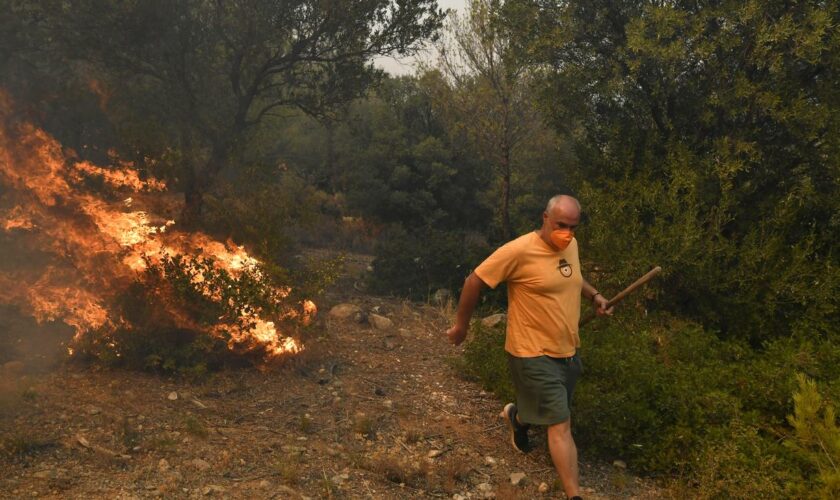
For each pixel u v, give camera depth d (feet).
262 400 15.23
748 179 25.98
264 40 28.84
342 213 68.64
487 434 15.15
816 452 12.77
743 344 20.04
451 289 32.89
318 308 24.00
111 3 26.63
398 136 67.56
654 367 15.81
